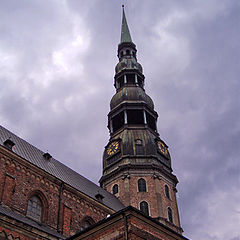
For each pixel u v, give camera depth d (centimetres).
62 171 4388
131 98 6191
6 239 2561
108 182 5456
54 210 3503
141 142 5600
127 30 7731
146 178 5262
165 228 2233
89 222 3931
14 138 3994
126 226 2031
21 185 3269
